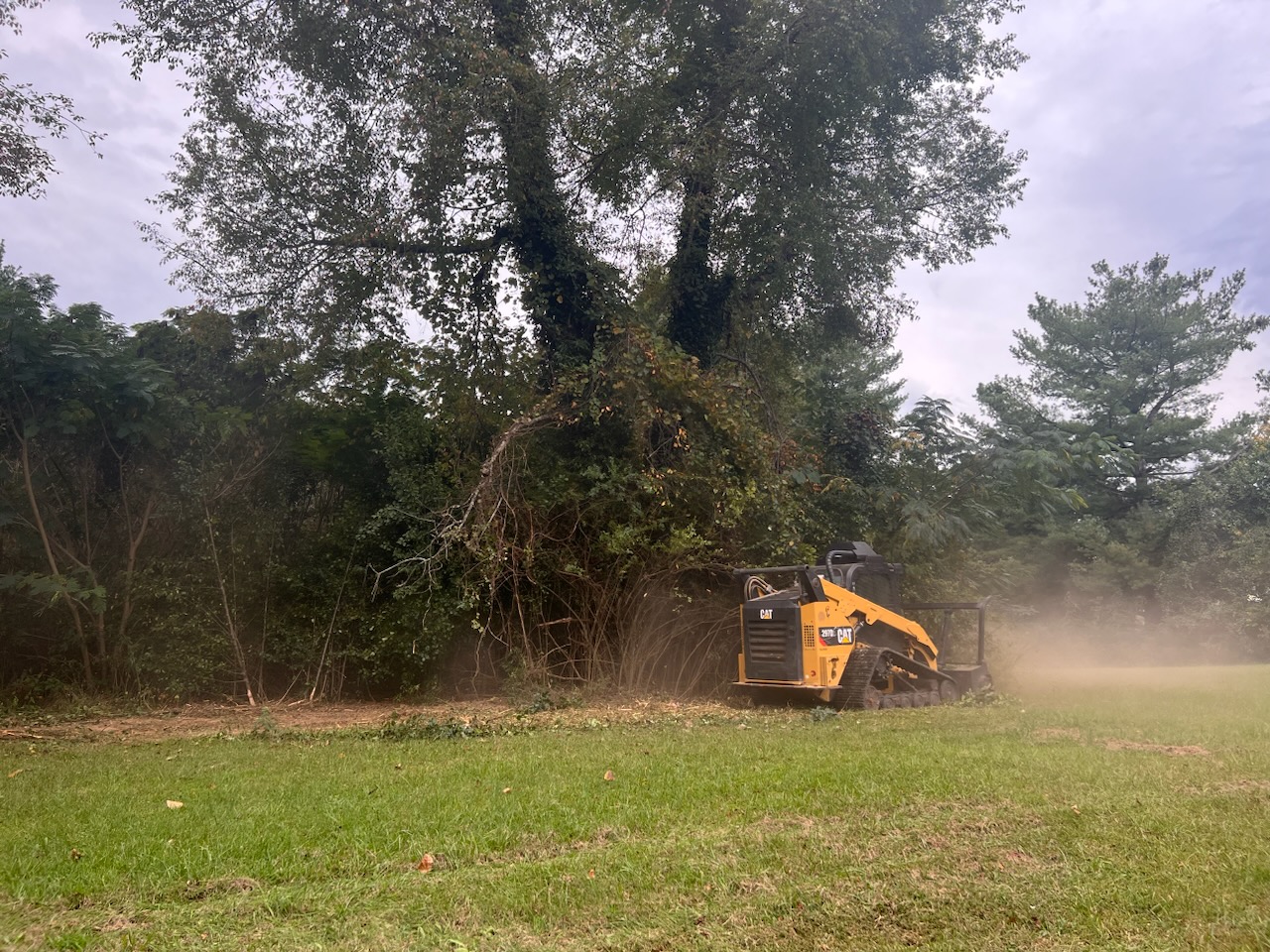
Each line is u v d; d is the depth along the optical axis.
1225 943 3.17
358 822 4.89
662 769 6.55
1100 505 40.03
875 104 16.91
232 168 15.12
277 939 3.23
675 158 15.09
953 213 19.66
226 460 13.33
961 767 6.41
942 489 16.08
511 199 14.77
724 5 16.25
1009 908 3.51
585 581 12.94
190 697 12.64
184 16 14.43
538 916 3.45
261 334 15.12
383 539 12.95
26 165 11.70
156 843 4.49
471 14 14.33
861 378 34.97
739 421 13.45
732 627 13.42
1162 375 40.38
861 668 10.95
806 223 16.45
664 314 16.73
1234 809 5.03
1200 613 32.94
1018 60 18.00
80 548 12.60
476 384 13.82
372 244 14.90
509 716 10.73
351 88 15.36
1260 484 36.47
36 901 3.65
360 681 13.18
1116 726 8.83
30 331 11.28
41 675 12.29
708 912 3.47
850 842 4.41
